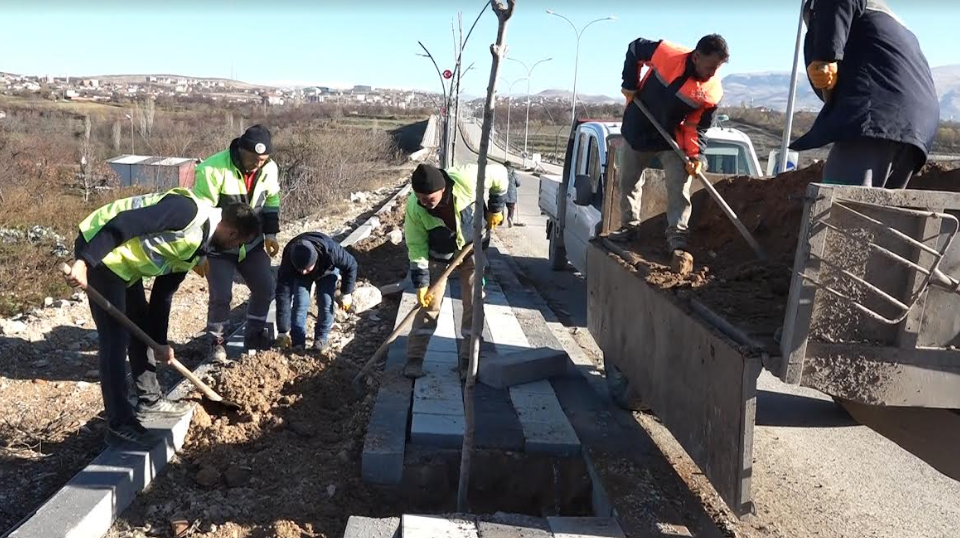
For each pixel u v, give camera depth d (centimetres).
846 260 290
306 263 561
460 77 1137
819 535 400
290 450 448
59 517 344
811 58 393
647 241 562
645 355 425
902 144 385
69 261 852
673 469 429
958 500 447
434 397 511
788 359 292
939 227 285
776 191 534
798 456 504
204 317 742
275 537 360
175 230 410
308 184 2092
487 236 545
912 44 396
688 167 470
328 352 575
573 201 969
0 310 713
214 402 487
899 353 299
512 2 329
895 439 384
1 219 1121
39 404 510
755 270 423
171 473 421
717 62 461
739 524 399
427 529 342
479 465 443
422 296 518
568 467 449
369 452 421
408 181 2852
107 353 412
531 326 730
